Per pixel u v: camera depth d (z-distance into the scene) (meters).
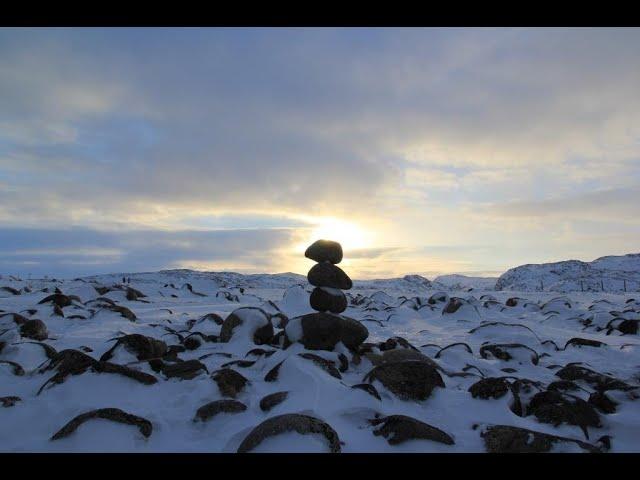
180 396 2.25
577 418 2.13
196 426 1.99
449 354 3.46
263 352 3.23
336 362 2.96
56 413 2.00
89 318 4.45
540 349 4.10
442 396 2.27
